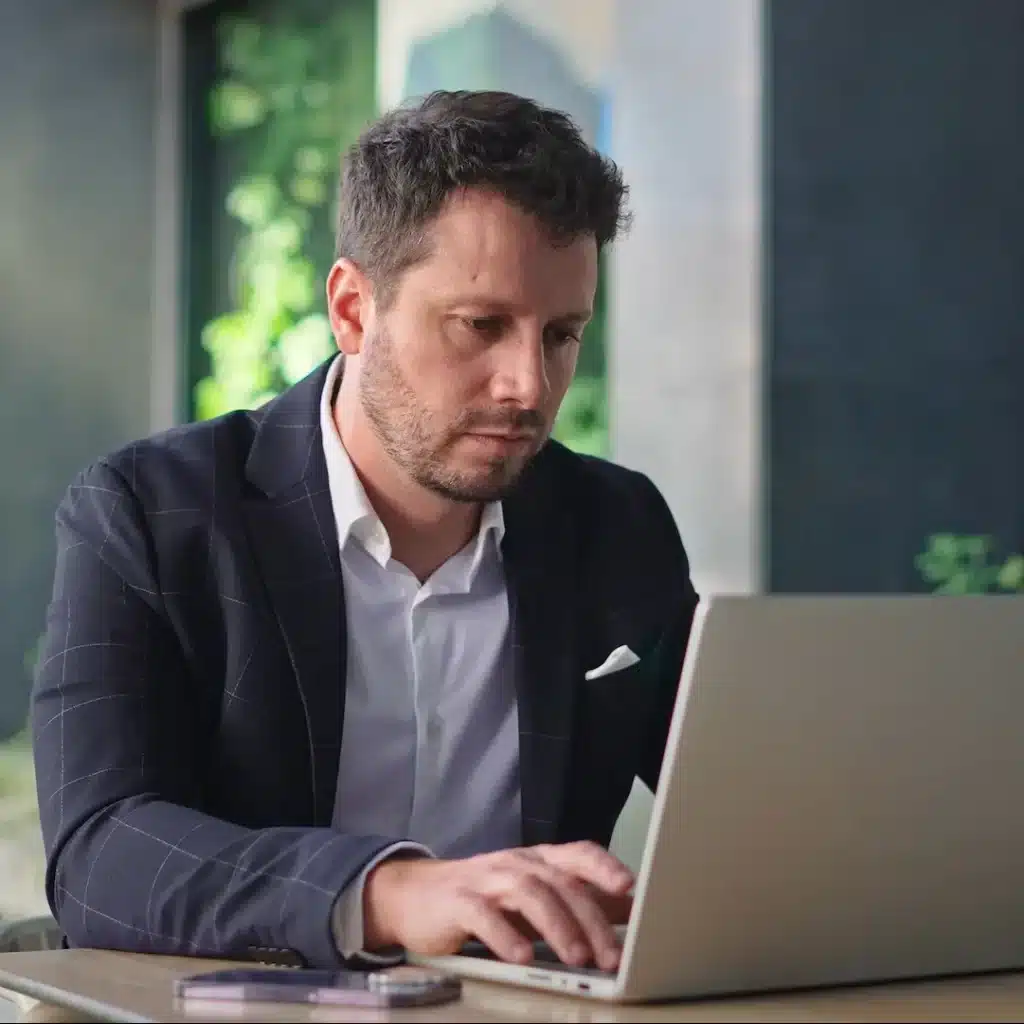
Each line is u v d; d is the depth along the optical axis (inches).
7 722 340.8
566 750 101.6
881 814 68.1
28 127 353.7
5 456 348.2
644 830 235.9
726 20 294.8
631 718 106.5
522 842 102.3
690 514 296.7
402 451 91.0
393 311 89.7
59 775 87.0
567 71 308.5
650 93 298.8
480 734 103.0
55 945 100.8
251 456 100.7
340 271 95.9
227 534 96.6
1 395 349.1
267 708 95.2
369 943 72.2
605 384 319.6
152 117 369.1
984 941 74.1
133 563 94.7
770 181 293.7
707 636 62.4
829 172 300.0
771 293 294.5
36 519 350.6
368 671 100.3
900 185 307.3
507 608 103.6
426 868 72.7
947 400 310.3
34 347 353.4
